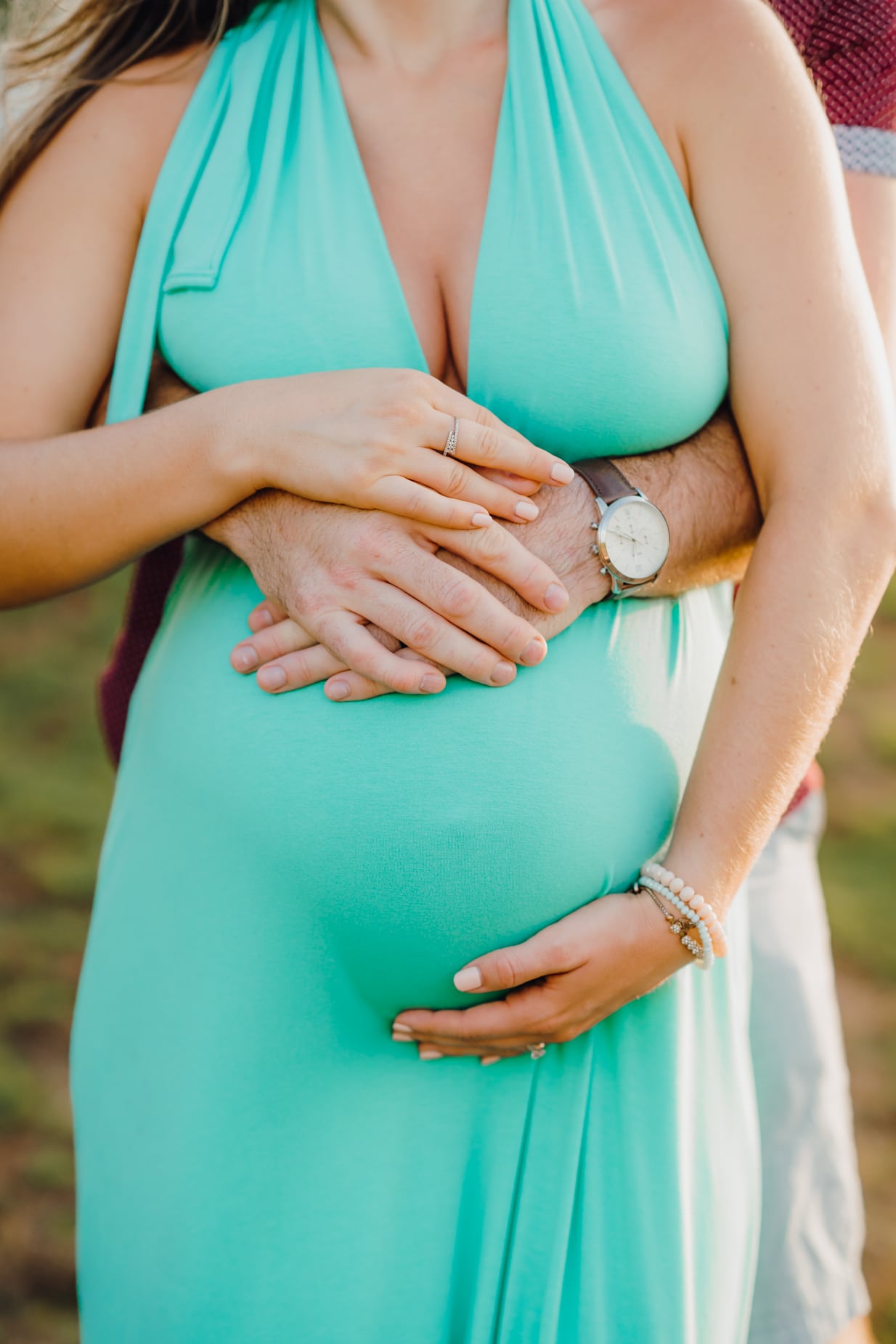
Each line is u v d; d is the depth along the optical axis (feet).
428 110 4.79
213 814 4.52
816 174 4.40
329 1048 4.47
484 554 4.27
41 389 4.68
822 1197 5.90
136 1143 4.61
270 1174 4.43
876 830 13.87
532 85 4.61
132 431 4.51
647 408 4.49
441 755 4.34
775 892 6.12
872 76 5.14
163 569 5.86
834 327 4.32
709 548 4.66
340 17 4.91
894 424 4.43
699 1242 4.62
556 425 4.55
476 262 4.62
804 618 4.23
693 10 4.61
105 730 6.24
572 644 4.49
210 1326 4.43
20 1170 9.25
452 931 4.37
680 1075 4.57
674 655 4.74
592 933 4.28
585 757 4.38
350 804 4.35
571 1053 4.52
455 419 4.25
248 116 4.83
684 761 4.67
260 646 4.51
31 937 11.77
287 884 4.42
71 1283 8.36
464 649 4.26
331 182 4.67
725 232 4.47
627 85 4.59
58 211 4.76
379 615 4.31
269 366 4.62
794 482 4.31
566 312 4.42
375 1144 4.49
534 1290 4.44
